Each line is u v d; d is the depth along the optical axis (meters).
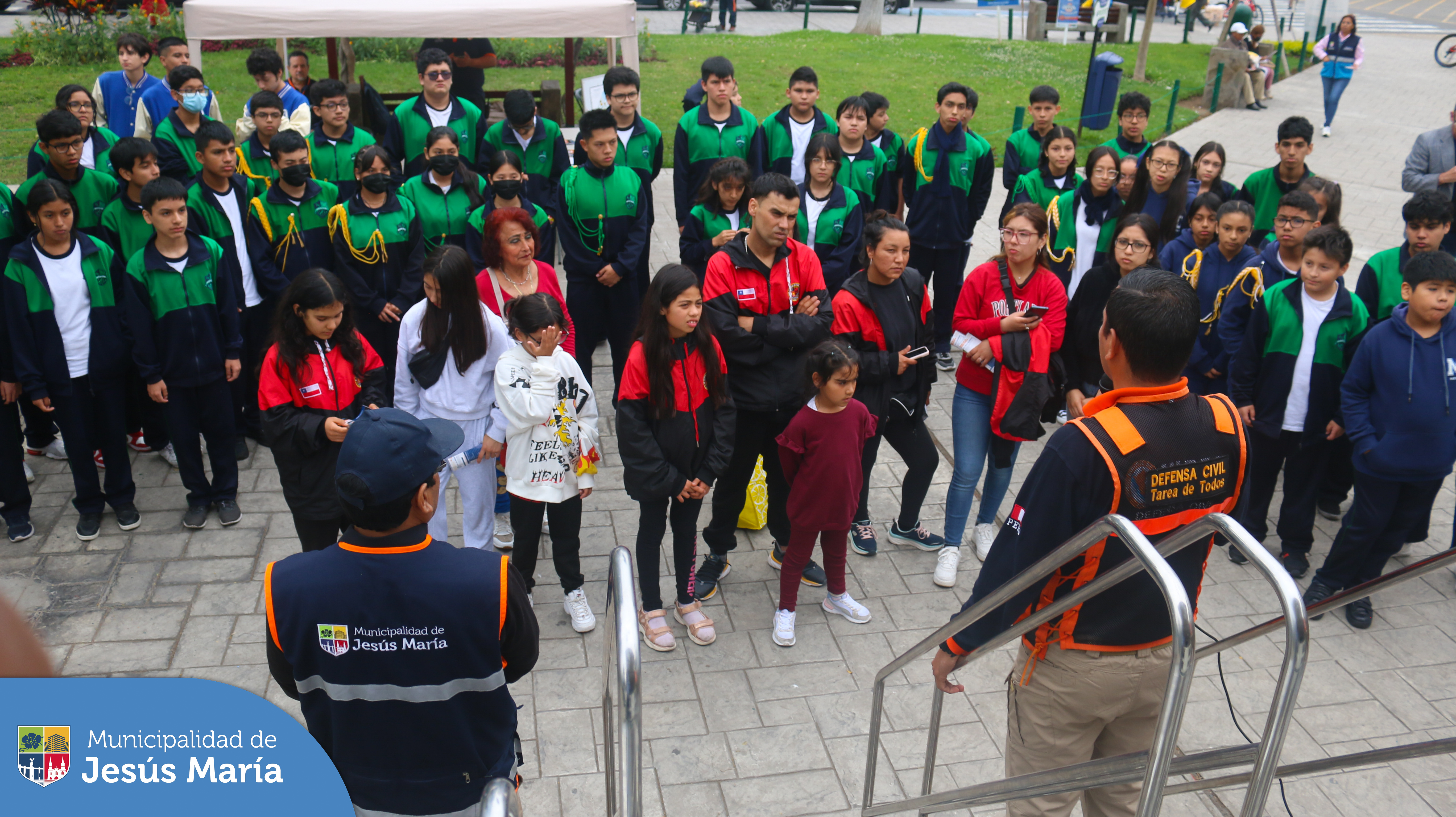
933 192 7.41
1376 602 5.14
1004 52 21.00
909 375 4.93
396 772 2.22
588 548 5.37
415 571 2.09
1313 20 23.50
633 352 4.23
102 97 8.27
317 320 4.08
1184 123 16.34
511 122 7.35
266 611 2.11
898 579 5.23
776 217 4.52
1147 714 2.75
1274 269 5.20
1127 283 2.43
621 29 8.48
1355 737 4.21
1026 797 2.59
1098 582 2.21
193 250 5.09
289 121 7.97
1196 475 2.44
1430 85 20.50
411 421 2.13
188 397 5.26
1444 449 4.62
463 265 4.34
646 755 4.00
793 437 4.39
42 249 4.89
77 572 5.00
